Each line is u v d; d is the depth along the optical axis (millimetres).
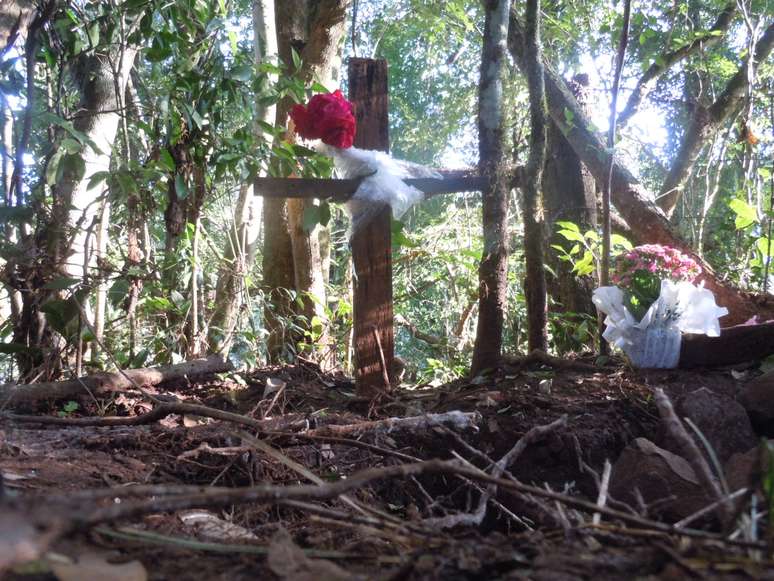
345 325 6215
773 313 5129
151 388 4285
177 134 4422
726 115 7375
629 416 3682
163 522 1933
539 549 1482
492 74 4316
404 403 3959
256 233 6586
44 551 1223
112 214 5746
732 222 7094
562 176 6719
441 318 8711
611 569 1354
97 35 4355
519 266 7980
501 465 2436
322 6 5637
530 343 4711
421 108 12094
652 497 2586
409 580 1366
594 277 6438
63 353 4551
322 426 3455
